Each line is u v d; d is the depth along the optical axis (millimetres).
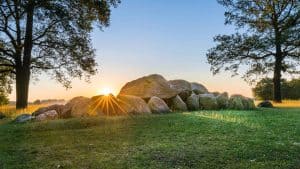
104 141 12844
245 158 9953
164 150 10883
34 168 9727
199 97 24500
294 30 40562
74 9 32844
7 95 43125
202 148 11016
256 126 15172
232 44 43250
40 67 34594
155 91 23500
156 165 9477
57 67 34562
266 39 42219
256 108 25219
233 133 13492
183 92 24484
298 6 41094
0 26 32406
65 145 12391
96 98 20062
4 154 11461
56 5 31812
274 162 9539
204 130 14219
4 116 23906
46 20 33125
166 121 16719
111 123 16703
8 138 14289
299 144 11445
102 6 33125
